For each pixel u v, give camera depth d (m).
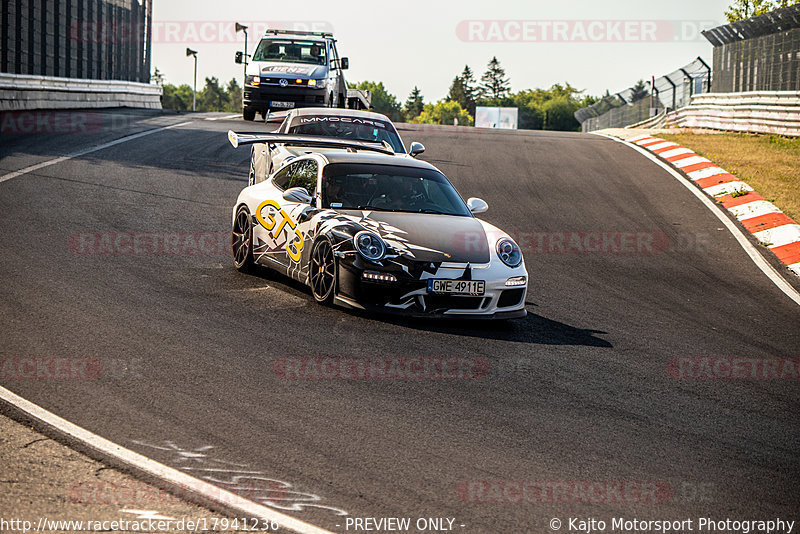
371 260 16.80
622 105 102.25
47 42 61.78
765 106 56.16
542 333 17.42
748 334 18.89
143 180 33.09
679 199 36.03
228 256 22.69
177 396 12.17
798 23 53.09
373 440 10.97
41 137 43.16
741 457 11.30
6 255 20.58
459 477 9.98
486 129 64.88
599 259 26.14
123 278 19.39
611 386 14.15
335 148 23.58
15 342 14.27
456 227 18.39
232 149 43.75
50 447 10.15
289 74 52.47
